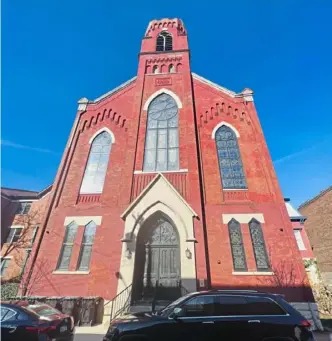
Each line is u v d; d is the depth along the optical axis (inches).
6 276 909.8
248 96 749.3
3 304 287.3
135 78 834.8
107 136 735.7
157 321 241.1
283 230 545.3
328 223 1120.8
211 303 251.6
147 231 570.3
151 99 769.6
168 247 547.8
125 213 563.5
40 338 259.6
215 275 507.2
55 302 471.5
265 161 634.8
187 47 903.1
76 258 554.3
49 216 615.5
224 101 754.8
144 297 498.0
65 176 673.0
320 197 1187.9
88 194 639.1
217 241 543.2
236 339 229.5
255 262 519.8
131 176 626.5
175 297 493.4
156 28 992.2
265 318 238.4
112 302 470.9
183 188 598.5
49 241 581.0
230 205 586.2
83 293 511.8
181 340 230.7
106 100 799.7
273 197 588.4
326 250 1111.0
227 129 711.1
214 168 641.0
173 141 687.7
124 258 516.4
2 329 260.7
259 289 488.4
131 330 237.5
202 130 711.1
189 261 500.4
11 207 1118.4
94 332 412.5
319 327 444.5
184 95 761.0
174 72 828.0
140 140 690.8
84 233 585.0
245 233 550.3
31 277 539.2
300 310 460.4
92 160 700.0
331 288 727.1
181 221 542.3
